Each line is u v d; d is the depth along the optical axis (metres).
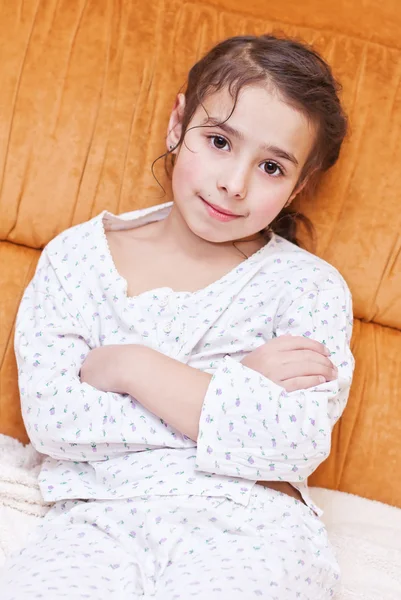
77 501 1.02
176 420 0.98
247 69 1.05
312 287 1.10
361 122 1.23
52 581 0.85
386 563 1.12
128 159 1.24
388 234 1.24
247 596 0.84
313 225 1.24
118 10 1.22
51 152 1.23
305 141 1.08
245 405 0.96
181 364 1.01
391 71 1.23
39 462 1.16
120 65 1.23
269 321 1.09
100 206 1.24
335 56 1.23
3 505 1.06
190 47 1.23
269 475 0.97
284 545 0.94
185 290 1.13
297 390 0.98
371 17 1.24
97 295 1.12
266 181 1.07
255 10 1.24
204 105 1.07
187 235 1.16
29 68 1.22
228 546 0.92
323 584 0.97
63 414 1.02
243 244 1.18
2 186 1.23
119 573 0.91
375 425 1.25
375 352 1.26
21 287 1.25
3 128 1.22
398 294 1.24
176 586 0.86
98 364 1.04
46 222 1.24
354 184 1.23
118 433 1.00
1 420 1.22
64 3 1.22
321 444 0.97
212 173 1.05
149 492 0.96
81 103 1.22
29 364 1.07
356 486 1.25
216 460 0.95
